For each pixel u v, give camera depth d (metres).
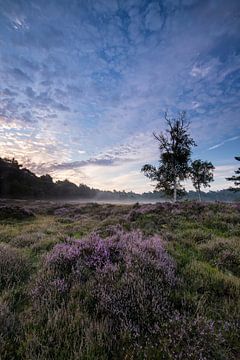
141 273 4.14
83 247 5.48
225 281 4.29
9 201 44.28
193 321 2.91
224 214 12.85
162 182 29.56
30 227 13.45
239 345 2.64
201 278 4.45
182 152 28.52
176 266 4.89
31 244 8.27
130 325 2.79
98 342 2.52
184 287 4.02
